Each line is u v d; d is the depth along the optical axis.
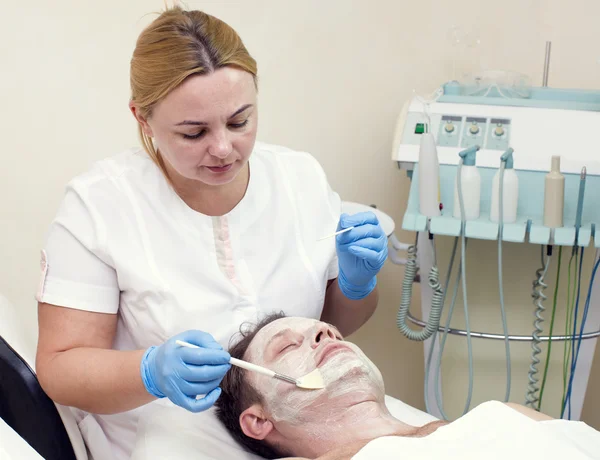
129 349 1.52
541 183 1.73
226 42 1.24
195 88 1.19
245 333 1.46
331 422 1.33
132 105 1.33
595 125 1.78
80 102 1.96
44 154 1.96
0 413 1.46
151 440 1.37
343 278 1.56
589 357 1.92
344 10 2.15
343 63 2.20
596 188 1.71
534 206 1.74
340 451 1.26
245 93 1.24
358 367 1.34
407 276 1.88
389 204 2.36
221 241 1.49
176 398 1.23
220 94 1.21
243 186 1.52
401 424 1.34
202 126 1.23
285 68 2.15
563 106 1.84
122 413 1.52
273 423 1.37
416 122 1.85
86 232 1.41
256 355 1.40
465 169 1.71
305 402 1.33
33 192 1.98
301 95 2.19
